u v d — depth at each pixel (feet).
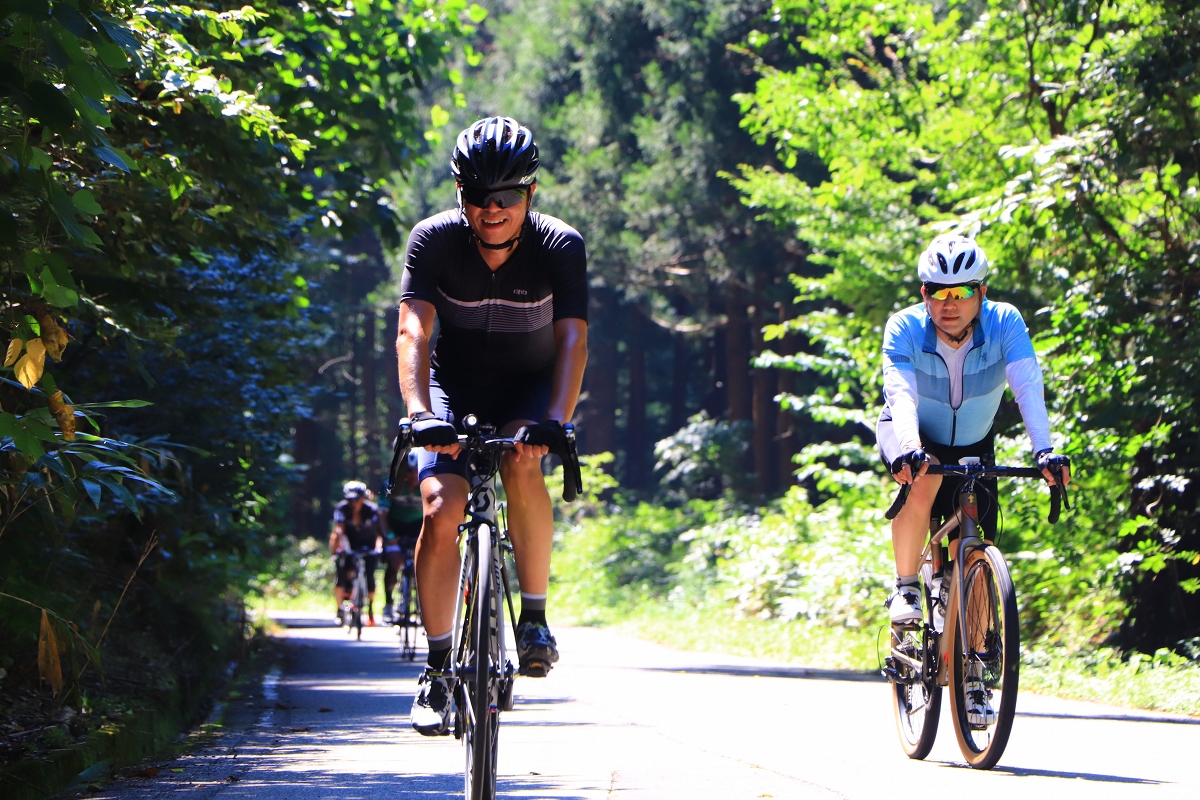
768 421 179.73
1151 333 60.64
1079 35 73.77
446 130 223.71
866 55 91.56
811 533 101.35
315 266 88.99
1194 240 62.54
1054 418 63.05
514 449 22.85
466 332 26.02
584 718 43.42
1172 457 61.21
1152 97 58.85
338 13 54.95
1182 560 63.41
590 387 240.73
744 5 152.15
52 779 28.37
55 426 26.55
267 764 33.14
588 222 180.14
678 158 165.58
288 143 38.45
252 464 62.64
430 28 69.26
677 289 193.98
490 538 23.50
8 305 27.55
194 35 40.75
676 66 169.78
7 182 26.55
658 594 141.49
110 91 22.39
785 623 92.27
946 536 32.94
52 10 21.63
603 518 162.61
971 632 30.53
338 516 98.43
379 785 29.40
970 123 82.84
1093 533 65.51
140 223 37.63
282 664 72.54
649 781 29.45
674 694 52.85
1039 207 60.23
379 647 88.28
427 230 25.16
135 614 55.06
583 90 197.26
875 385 85.81
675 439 183.73
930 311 31.45
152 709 38.01
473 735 22.09
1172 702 47.14
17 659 36.76
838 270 90.63
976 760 30.48
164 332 41.93
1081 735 37.76
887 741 36.91
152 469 48.26
